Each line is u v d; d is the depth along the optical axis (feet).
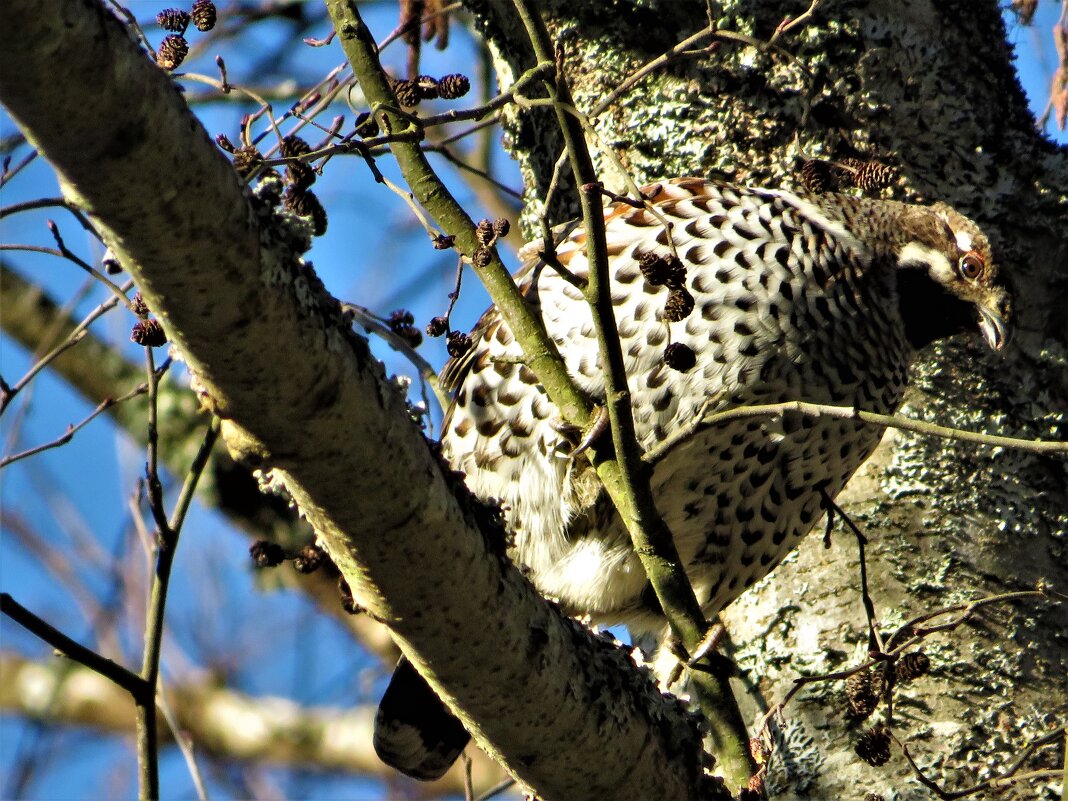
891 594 24.00
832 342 23.08
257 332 13.79
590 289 16.98
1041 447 15.61
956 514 24.20
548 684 16.46
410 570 15.47
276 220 14.53
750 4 24.80
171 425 36.09
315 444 14.55
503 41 25.98
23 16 11.49
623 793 17.24
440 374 24.50
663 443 17.58
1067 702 23.16
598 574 23.61
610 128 25.44
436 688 16.56
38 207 17.42
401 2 25.05
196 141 12.99
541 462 22.91
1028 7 25.41
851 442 23.58
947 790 22.53
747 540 23.85
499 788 25.04
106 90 12.15
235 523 36.27
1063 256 25.22
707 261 22.41
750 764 17.97
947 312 24.61
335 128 19.27
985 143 25.21
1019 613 23.61
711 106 24.91
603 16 25.53
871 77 24.75
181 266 13.28
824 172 22.31
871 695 19.36
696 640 18.19
